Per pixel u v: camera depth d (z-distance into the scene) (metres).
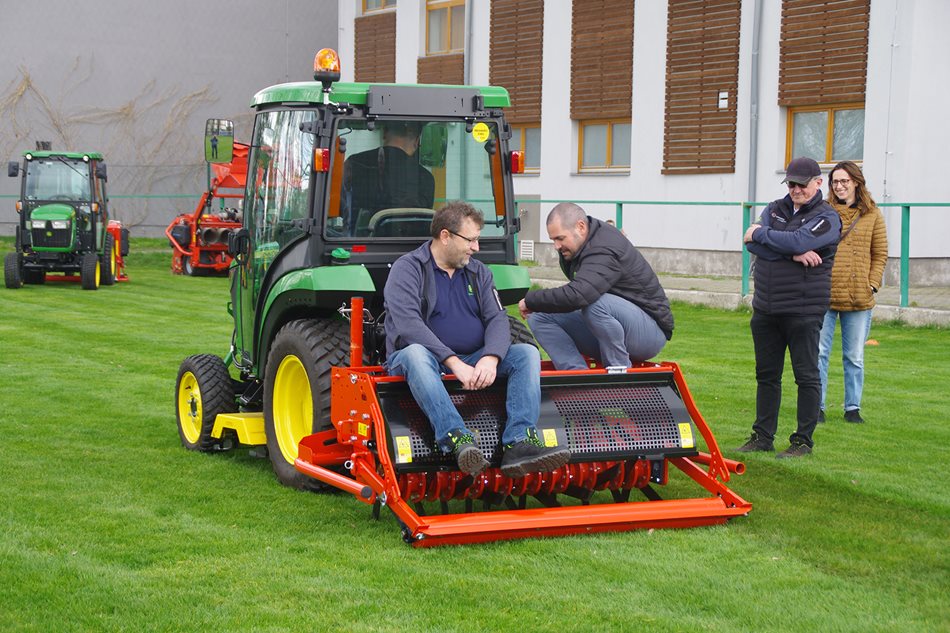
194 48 30.67
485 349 5.32
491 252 6.51
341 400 5.54
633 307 5.79
